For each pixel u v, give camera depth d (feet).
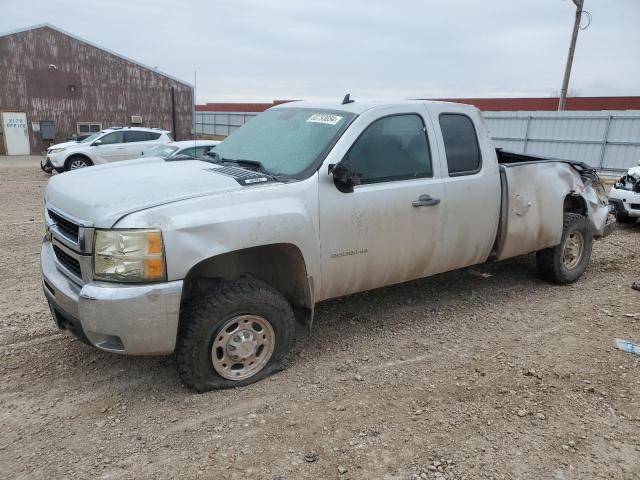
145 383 11.79
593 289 18.83
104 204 10.28
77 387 11.59
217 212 10.54
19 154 95.86
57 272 11.59
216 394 11.36
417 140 14.06
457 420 10.57
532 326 15.40
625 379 12.33
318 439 9.89
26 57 93.81
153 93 110.11
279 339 12.01
